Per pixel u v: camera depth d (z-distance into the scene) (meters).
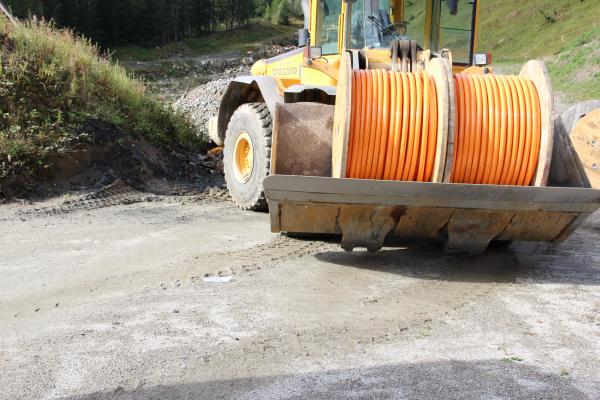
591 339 3.80
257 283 4.78
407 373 3.25
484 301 4.52
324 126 5.44
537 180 4.95
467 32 7.62
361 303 4.41
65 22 70.44
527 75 5.32
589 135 8.05
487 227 5.03
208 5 94.94
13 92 8.91
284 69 8.59
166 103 12.48
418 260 5.70
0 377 3.16
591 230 7.51
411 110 4.86
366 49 6.80
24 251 5.63
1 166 7.99
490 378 3.21
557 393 3.07
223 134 9.27
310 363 3.35
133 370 3.24
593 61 27.14
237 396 2.99
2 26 10.16
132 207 7.84
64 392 3.02
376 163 4.91
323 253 5.82
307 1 8.00
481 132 4.91
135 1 81.94
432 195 4.70
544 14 61.88
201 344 3.57
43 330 3.78
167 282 4.74
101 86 10.57
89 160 8.81
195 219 7.26
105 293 4.48
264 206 7.71
